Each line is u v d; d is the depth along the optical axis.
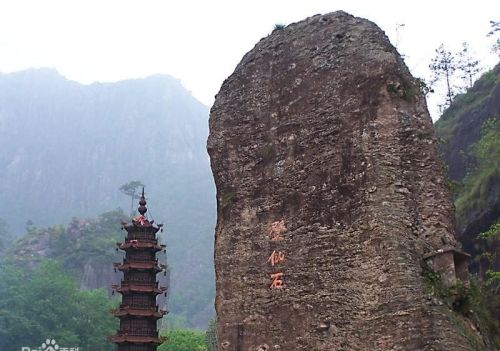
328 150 16.62
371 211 15.05
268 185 17.92
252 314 17.09
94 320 80.12
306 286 16.03
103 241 122.62
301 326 15.83
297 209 16.92
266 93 18.89
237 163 18.95
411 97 16.23
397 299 13.98
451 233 15.35
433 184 15.53
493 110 47.47
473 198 39.50
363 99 16.25
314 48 18.00
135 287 31.92
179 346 74.00
